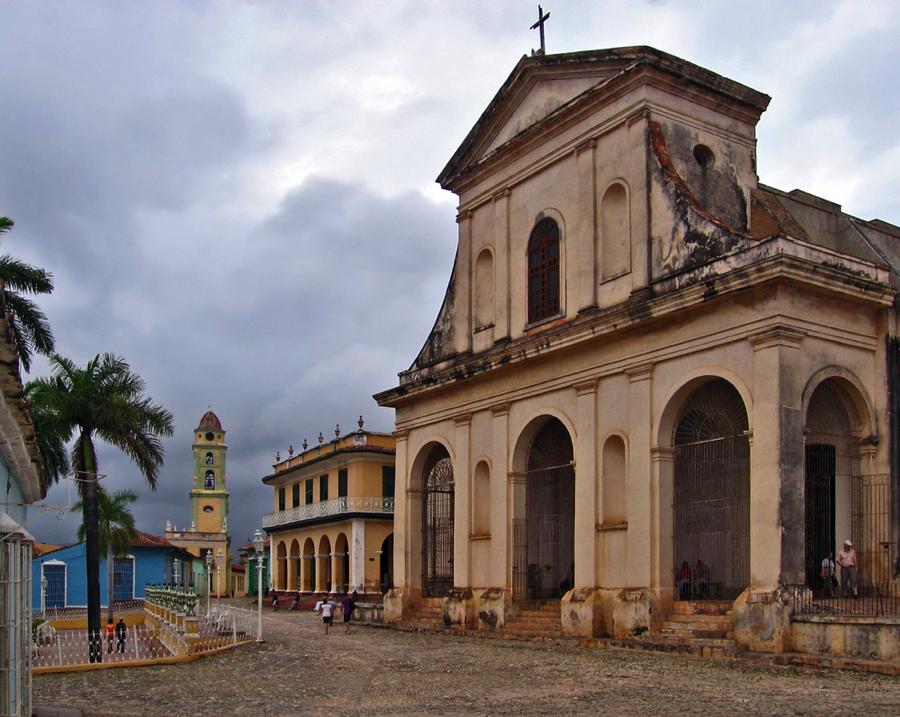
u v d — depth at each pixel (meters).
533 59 25.17
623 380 21.25
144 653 22.64
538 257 24.88
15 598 8.28
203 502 87.38
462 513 25.94
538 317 24.66
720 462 20.00
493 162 26.69
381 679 15.54
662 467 20.11
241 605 53.66
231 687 15.06
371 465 45.19
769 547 17.28
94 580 25.86
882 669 14.33
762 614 16.94
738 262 18.77
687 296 19.23
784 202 23.52
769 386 17.73
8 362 7.50
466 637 23.89
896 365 19.08
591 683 14.28
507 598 23.78
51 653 22.38
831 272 18.14
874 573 18.55
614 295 22.19
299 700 13.30
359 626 29.81
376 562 44.44
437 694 13.52
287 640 24.78
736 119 23.27
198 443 88.50
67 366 27.23
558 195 24.38
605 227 22.88
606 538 21.34
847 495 19.19
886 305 19.11
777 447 17.41
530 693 13.35
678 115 22.34
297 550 53.16
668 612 19.66
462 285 27.73
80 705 13.20
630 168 22.14
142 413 27.47
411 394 28.14
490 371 24.89
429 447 28.19
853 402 19.16
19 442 8.95
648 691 13.23
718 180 22.48
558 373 23.05
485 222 27.16
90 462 26.45
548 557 24.97
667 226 21.05
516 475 24.33
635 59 22.20
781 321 17.77
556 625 22.28
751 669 15.52
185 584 62.16
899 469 18.77
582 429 22.12
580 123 23.77
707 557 20.08
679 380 19.78
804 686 13.33
